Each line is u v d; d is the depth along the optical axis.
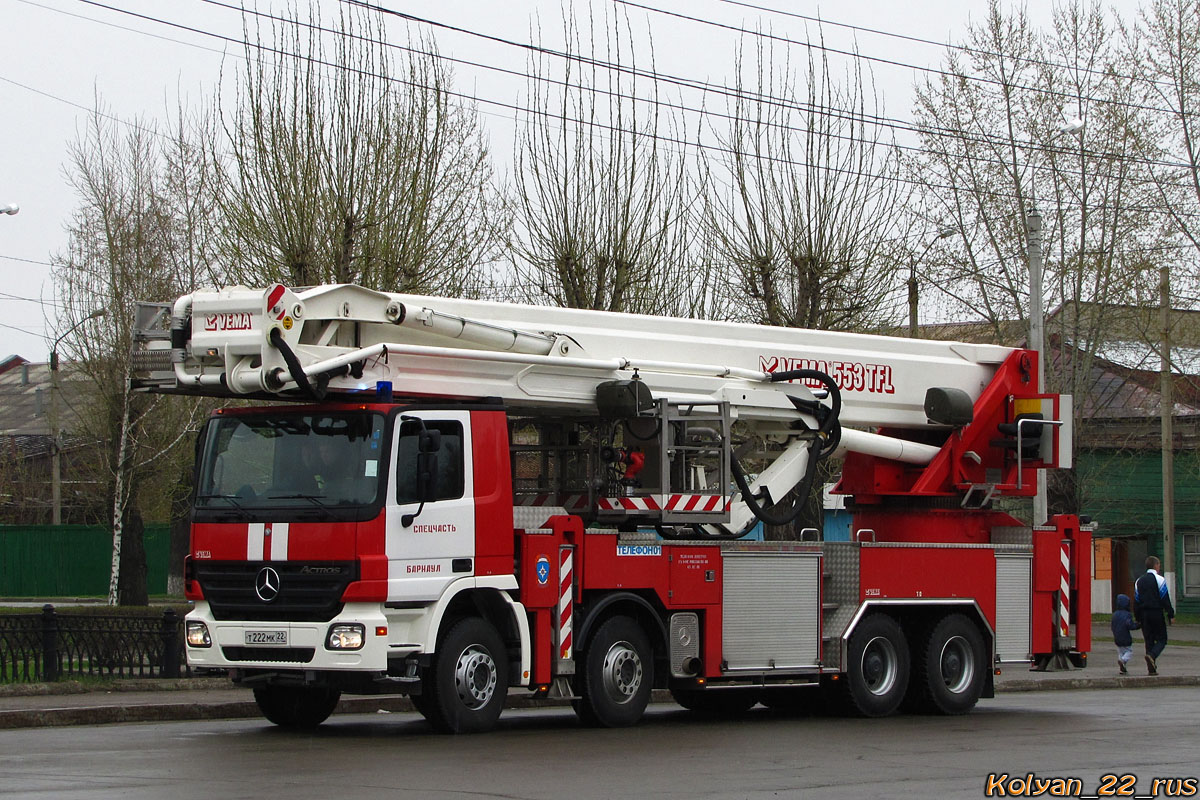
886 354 17.08
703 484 14.78
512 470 14.82
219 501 12.66
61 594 47.00
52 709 14.34
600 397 14.09
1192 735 13.62
